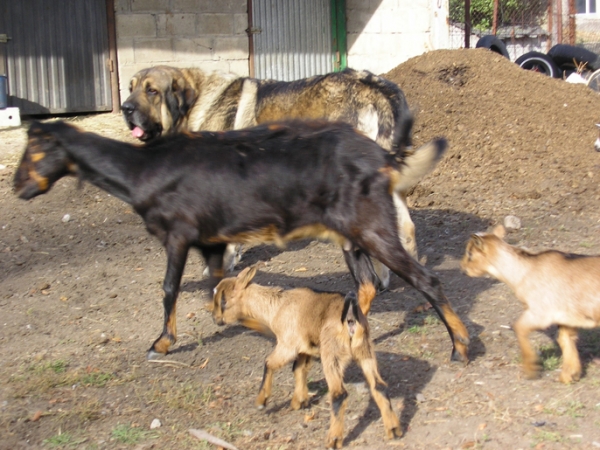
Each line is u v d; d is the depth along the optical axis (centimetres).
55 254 380
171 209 258
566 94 546
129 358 277
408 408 235
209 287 276
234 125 351
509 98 536
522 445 212
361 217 248
